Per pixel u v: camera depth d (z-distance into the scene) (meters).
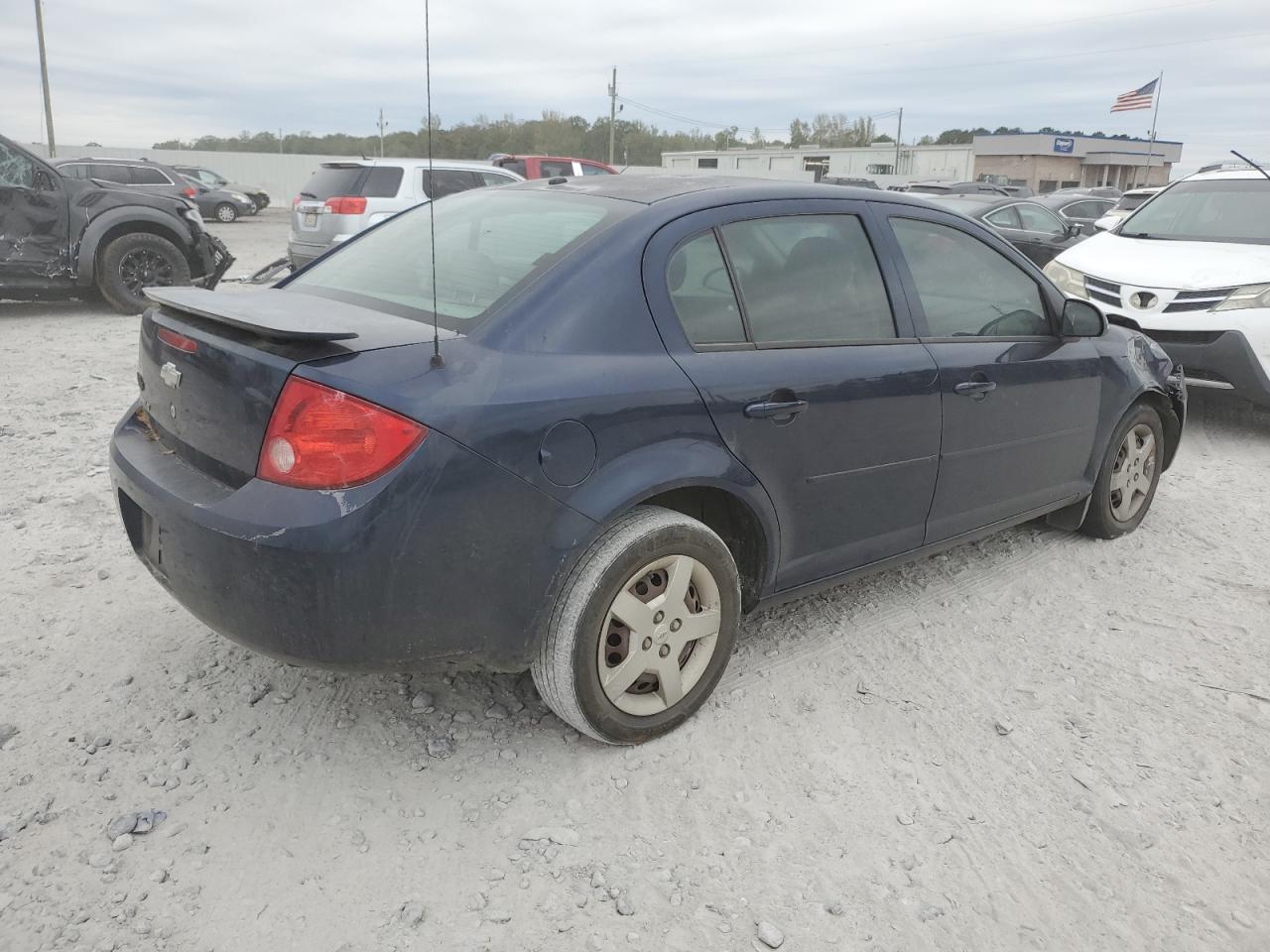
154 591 3.69
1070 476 4.14
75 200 9.97
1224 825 2.59
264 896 2.22
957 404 3.43
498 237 2.96
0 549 4.00
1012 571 4.18
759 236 3.00
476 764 2.72
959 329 3.54
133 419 2.99
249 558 2.26
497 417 2.32
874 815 2.58
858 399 3.08
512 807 2.55
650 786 2.65
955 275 3.57
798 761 2.79
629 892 2.28
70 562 3.91
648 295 2.68
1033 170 63.75
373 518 2.21
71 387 7.02
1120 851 2.48
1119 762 2.85
